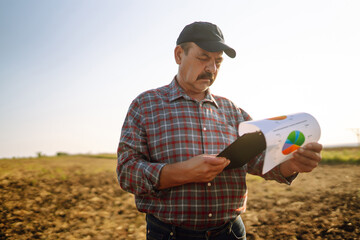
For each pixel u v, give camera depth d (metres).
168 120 1.42
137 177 1.28
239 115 1.69
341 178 5.90
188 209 1.31
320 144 1.25
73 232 3.84
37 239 3.54
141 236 3.70
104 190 6.21
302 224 3.51
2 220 4.10
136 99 1.52
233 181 1.44
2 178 6.73
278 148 1.17
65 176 7.60
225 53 1.49
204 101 1.51
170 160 1.36
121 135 1.45
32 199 5.24
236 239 1.46
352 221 3.31
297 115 1.31
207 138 1.43
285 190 5.36
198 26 1.41
